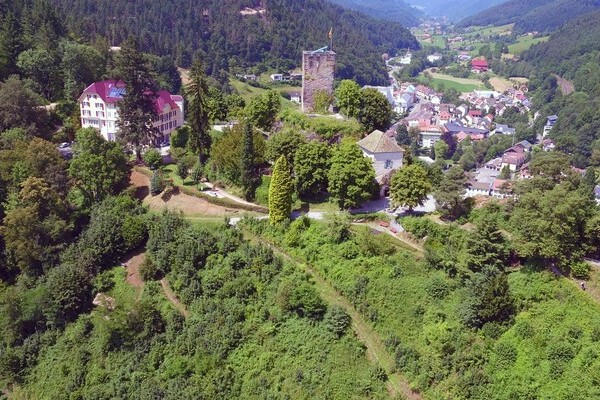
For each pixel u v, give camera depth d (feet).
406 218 228.43
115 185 294.05
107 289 239.91
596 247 190.08
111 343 215.10
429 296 189.98
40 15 511.81
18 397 215.10
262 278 215.72
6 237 253.65
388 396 167.73
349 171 239.71
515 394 153.17
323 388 175.11
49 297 231.91
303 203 260.42
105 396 199.31
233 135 292.20
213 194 283.38
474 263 190.19
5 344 230.27
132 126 326.85
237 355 194.80
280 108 369.30
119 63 324.19
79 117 386.93
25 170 274.77
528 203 191.93
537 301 177.88
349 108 314.14
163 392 191.93
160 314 218.79
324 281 211.20
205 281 221.25
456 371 165.07
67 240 267.18
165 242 244.42
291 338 193.88
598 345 157.48
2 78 405.18
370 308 190.70
